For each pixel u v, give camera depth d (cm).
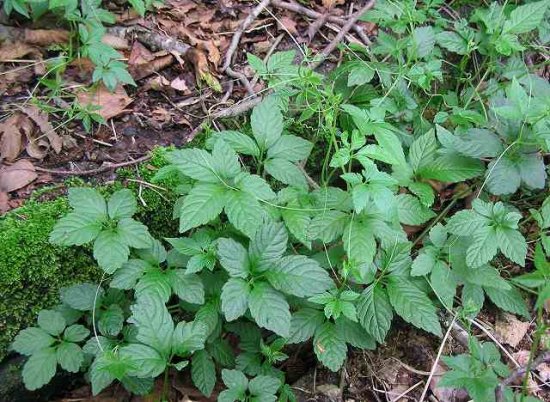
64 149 65
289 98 70
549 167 70
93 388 51
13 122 64
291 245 61
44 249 56
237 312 51
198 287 54
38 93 68
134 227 54
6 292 55
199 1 80
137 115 69
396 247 58
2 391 57
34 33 70
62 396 60
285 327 51
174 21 78
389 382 60
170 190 63
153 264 56
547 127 60
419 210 61
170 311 60
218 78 75
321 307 57
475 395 49
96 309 57
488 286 61
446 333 59
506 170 62
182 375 60
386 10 72
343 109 64
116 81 67
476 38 74
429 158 64
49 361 52
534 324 64
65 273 58
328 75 74
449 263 60
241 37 78
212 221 60
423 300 56
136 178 64
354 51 78
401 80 71
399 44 71
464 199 71
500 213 57
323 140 71
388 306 55
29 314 57
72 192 55
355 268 53
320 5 84
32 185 62
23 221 57
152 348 51
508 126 65
